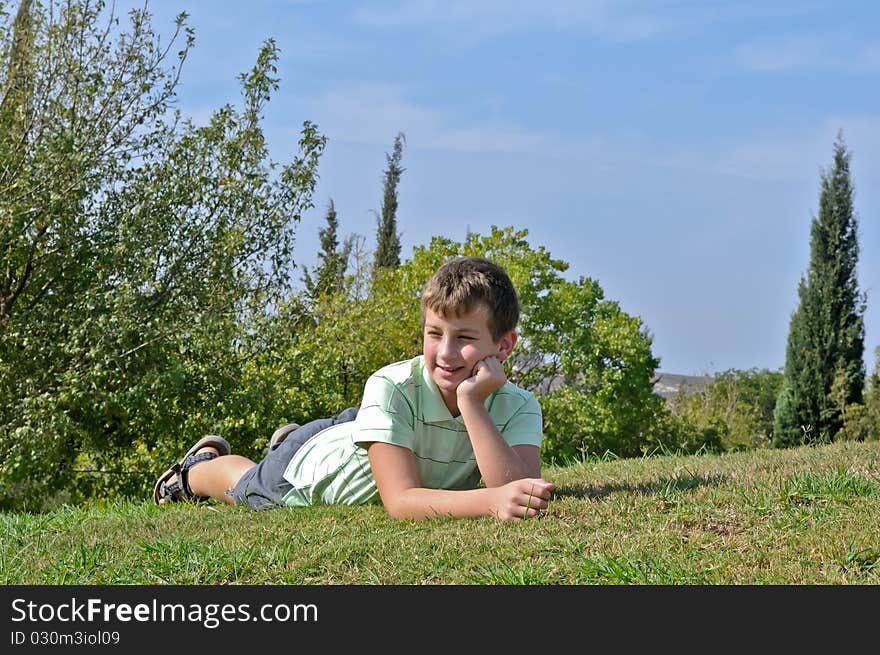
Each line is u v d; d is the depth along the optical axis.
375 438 3.30
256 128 10.80
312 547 2.92
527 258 15.52
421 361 3.42
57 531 3.67
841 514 2.86
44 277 10.16
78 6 10.05
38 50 10.05
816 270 22.83
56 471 10.12
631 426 15.76
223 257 10.21
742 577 2.41
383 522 3.22
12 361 10.05
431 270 14.70
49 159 9.41
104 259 9.77
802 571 2.41
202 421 9.98
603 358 15.89
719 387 27.38
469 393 3.19
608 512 3.08
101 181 10.09
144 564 2.91
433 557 2.71
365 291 13.55
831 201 22.75
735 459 4.59
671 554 2.60
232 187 10.48
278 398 10.55
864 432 21.27
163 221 10.16
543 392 16.02
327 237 28.03
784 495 3.09
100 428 10.47
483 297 3.14
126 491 10.04
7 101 10.03
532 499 3.04
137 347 9.43
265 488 3.87
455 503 3.13
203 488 4.31
